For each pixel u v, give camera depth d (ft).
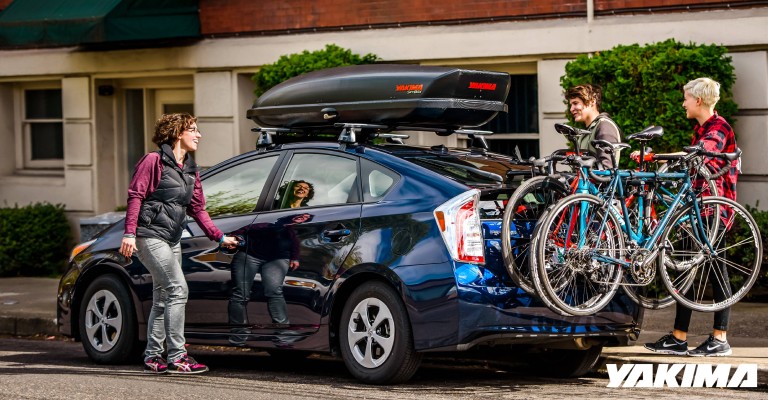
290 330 29.89
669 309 39.52
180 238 31.17
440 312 27.07
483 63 48.24
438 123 31.37
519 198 27.22
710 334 32.09
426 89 30.32
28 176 61.98
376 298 28.27
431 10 48.91
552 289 26.86
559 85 46.32
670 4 43.78
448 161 29.73
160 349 31.42
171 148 30.73
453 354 33.58
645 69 41.24
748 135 42.57
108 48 57.57
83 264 33.99
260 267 30.50
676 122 40.86
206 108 55.11
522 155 48.98
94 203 59.11
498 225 27.63
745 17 42.16
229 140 54.65
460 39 48.03
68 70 58.95
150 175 30.30
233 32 53.83
